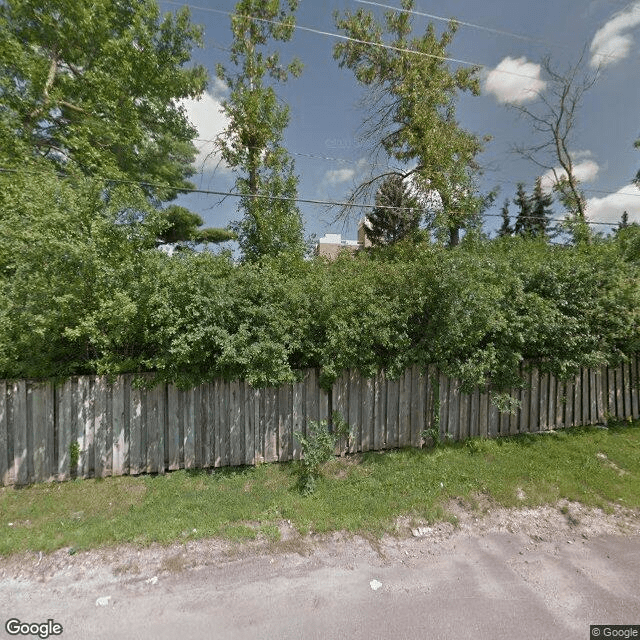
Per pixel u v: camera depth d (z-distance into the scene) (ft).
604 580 9.11
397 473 14.83
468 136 36.19
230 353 13.82
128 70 31.48
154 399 15.14
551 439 18.15
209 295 14.53
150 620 7.76
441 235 30.19
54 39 31.24
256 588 8.75
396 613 7.98
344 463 15.94
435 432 17.38
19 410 13.92
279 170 33.12
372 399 17.34
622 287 18.98
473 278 16.84
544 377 19.62
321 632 7.45
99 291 14.24
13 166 22.71
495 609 8.11
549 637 7.43
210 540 10.62
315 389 16.75
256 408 16.03
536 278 19.26
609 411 20.97
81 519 11.80
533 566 9.65
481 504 12.73
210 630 7.50
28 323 12.93
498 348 17.99
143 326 14.93
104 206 15.52
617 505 12.67
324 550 10.29
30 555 9.88
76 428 14.43
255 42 35.88
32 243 13.24
